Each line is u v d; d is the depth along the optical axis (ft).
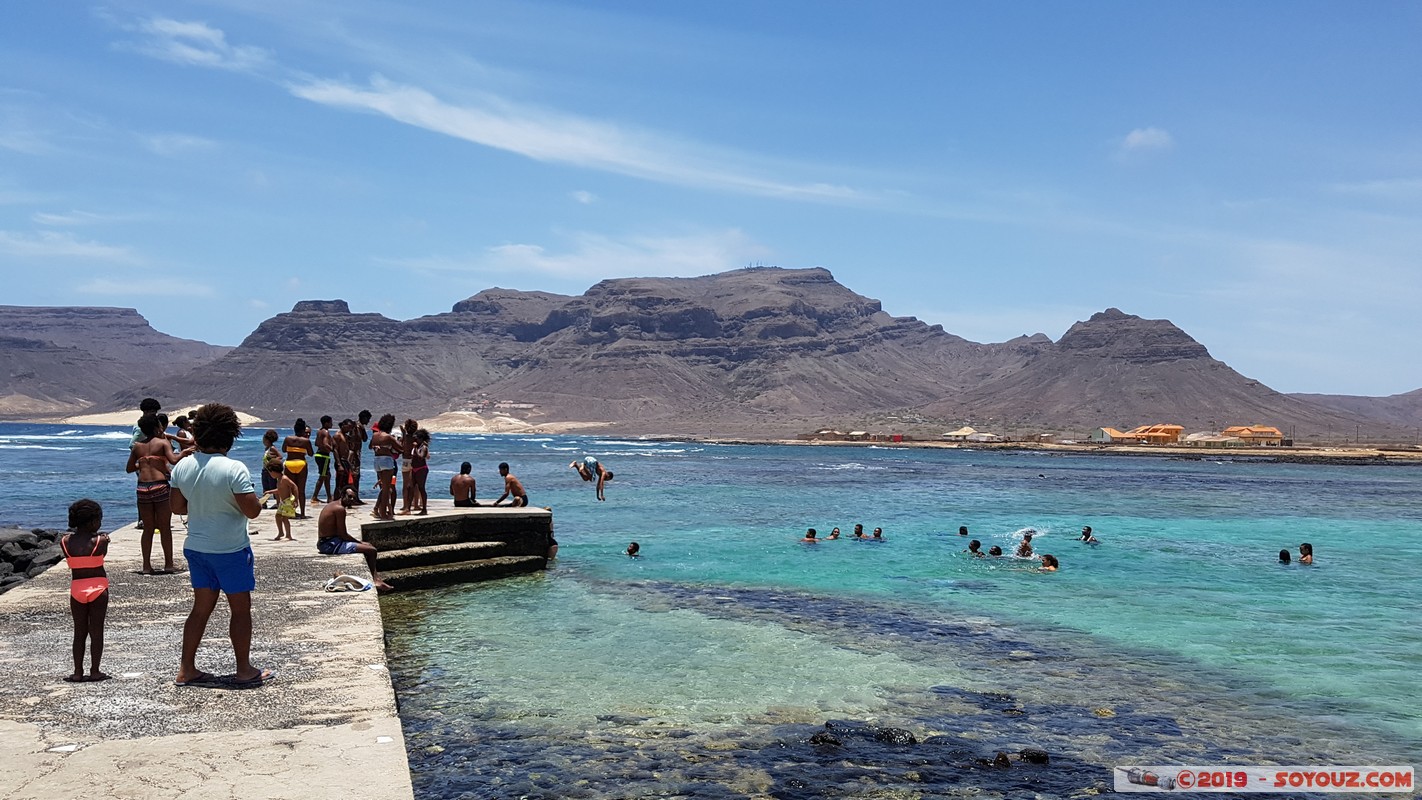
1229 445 613.93
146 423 42.22
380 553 57.82
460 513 64.85
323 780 17.79
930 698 37.11
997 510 138.10
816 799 26.76
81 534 25.08
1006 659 43.73
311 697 23.58
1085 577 70.18
